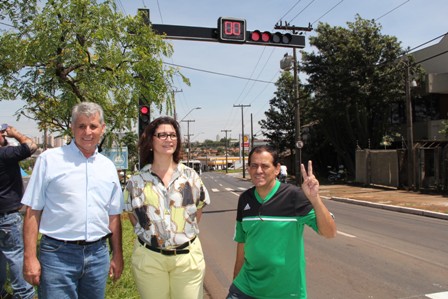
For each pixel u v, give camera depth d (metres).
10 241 4.35
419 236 9.62
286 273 3.00
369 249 8.27
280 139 43.56
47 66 6.25
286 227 3.01
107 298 4.84
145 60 6.67
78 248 3.10
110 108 6.75
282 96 43.31
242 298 3.10
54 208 3.09
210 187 34.00
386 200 17.06
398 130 32.00
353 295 5.46
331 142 32.94
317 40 29.75
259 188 3.14
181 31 11.52
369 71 27.36
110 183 3.30
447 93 29.03
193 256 3.25
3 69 6.23
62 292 3.07
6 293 4.60
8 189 4.34
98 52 6.36
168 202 3.24
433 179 20.70
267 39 12.05
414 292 5.54
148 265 3.16
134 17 6.98
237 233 3.31
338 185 26.98
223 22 11.68
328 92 28.84
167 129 3.32
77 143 3.22
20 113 6.85
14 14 6.46
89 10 6.16
